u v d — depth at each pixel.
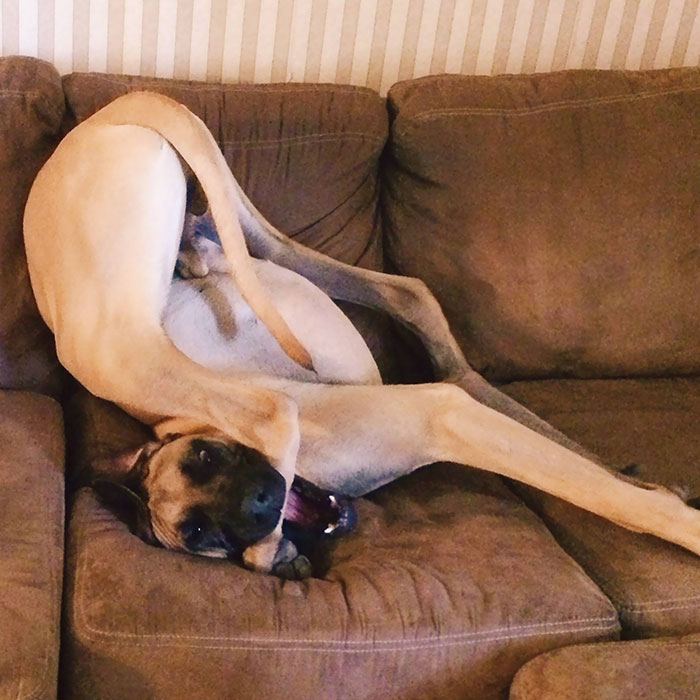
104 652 1.09
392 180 1.85
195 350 1.46
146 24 1.93
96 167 1.36
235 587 1.18
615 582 1.33
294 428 1.29
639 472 1.55
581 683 1.10
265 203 1.73
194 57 2.00
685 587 1.31
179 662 1.10
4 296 1.53
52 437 1.41
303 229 1.77
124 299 1.33
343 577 1.27
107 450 1.40
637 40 2.30
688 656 1.16
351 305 1.80
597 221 1.84
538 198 1.82
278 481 1.28
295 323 1.52
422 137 1.78
